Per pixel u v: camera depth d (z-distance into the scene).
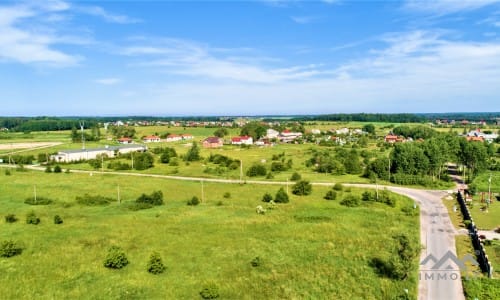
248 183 83.00
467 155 86.81
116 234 44.75
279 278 32.84
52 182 83.81
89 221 51.00
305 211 57.41
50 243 41.34
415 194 71.12
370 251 39.69
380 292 30.41
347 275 33.59
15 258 36.88
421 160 84.50
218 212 56.28
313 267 35.38
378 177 87.75
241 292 30.14
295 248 40.53
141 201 62.88
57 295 29.22
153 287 30.81
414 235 44.97
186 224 49.41
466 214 53.78
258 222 50.53
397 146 91.19
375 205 61.88
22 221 50.81
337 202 64.38
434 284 31.98
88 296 29.11
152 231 46.09
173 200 67.00
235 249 40.03
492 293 29.83
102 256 37.56
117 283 31.45
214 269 34.72
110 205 61.97
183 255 38.09
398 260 33.41
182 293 29.88
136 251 39.09
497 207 59.84
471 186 70.75
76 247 40.09
